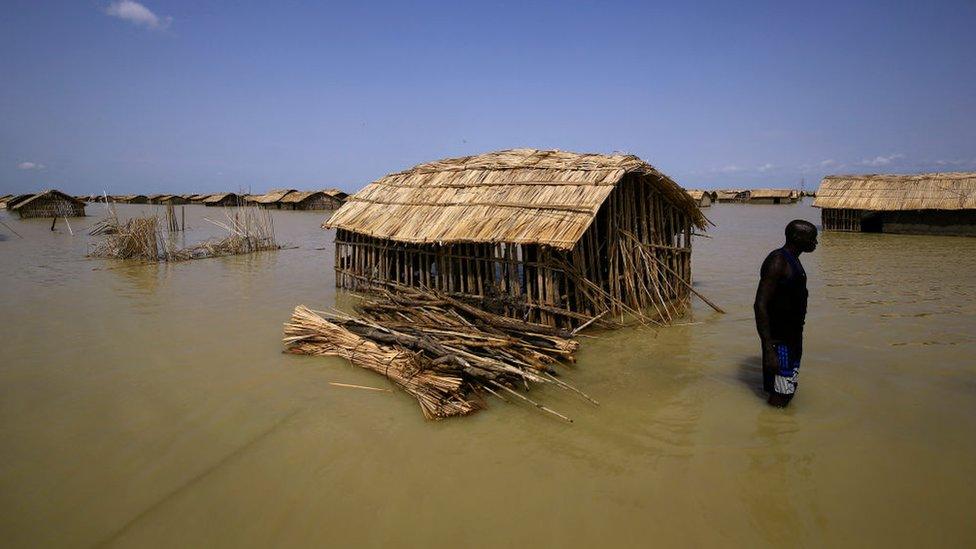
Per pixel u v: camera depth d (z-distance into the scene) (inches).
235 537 187.9
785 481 213.8
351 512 199.9
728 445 241.4
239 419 274.8
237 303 536.4
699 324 437.4
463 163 568.4
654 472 221.8
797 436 248.4
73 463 236.2
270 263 820.6
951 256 799.1
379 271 538.3
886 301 502.9
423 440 250.8
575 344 346.9
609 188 391.2
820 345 372.2
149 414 282.4
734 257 831.1
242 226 1021.8
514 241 382.3
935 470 219.1
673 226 510.0
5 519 198.8
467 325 377.1
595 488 211.5
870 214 1156.5
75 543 186.1
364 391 307.0
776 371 267.4
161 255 885.2
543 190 430.0
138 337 416.2
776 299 261.6
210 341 403.9
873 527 186.4
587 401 289.4
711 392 298.7
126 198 3090.6
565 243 356.2
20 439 257.4
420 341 326.3
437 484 216.2
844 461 227.3
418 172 592.4
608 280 455.8
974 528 184.7
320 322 377.7
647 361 349.4
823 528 186.4
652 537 183.6
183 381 325.4
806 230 253.3
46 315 487.5
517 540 183.5
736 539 181.8
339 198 2413.9
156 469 230.7
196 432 262.2
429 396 280.1
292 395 302.8
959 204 1029.2
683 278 528.7
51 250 970.1
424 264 487.8
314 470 227.8
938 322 426.0
